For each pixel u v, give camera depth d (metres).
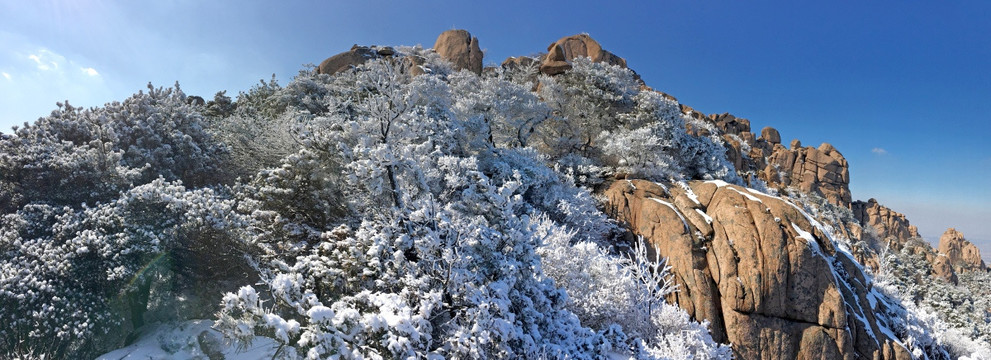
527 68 30.56
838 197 52.50
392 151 9.89
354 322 6.35
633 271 14.48
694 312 13.60
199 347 7.48
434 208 8.96
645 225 16.27
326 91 25.25
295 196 10.49
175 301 9.07
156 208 9.17
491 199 9.12
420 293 7.73
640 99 24.27
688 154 22.33
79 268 8.03
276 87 26.23
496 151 18.58
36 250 8.35
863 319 13.57
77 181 11.91
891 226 53.75
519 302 8.90
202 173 15.19
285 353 6.78
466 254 8.65
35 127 13.77
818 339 12.86
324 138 10.78
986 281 49.25
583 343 9.91
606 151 21.30
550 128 24.81
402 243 8.43
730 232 14.77
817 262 13.69
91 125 14.52
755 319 13.23
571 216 16.02
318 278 8.10
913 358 13.32
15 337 7.29
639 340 10.98
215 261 9.42
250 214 10.85
